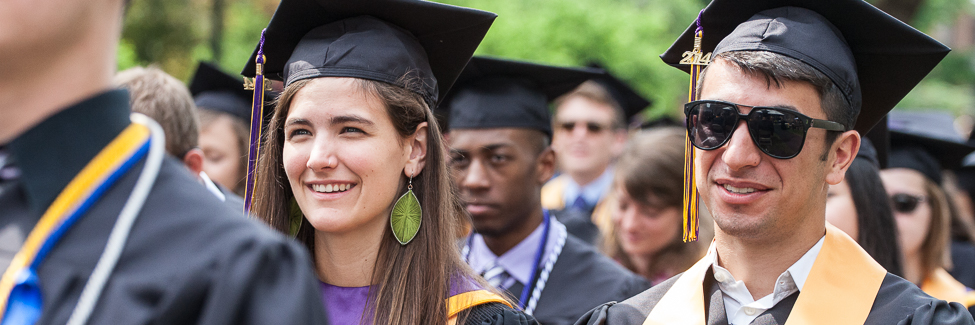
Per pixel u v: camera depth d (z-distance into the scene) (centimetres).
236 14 1091
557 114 600
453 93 367
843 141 195
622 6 1109
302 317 97
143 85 278
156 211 98
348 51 211
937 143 379
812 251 194
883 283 193
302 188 208
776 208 185
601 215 504
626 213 385
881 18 195
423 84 225
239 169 411
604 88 588
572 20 973
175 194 101
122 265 93
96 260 93
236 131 410
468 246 366
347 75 207
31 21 92
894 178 371
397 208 216
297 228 228
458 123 348
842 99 191
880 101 217
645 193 376
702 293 207
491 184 339
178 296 92
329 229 204
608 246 428
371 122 204
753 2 206
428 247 217
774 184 184
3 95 97
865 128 225
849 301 188
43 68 97
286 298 97
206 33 1044
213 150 401
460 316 213
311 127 206
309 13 221
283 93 215
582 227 491
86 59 100
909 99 2077
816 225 194
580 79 367
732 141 185
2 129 99
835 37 197
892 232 274
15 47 92
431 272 214
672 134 390
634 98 596
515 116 346
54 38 95
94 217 96
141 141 103
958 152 395
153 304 91
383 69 211
